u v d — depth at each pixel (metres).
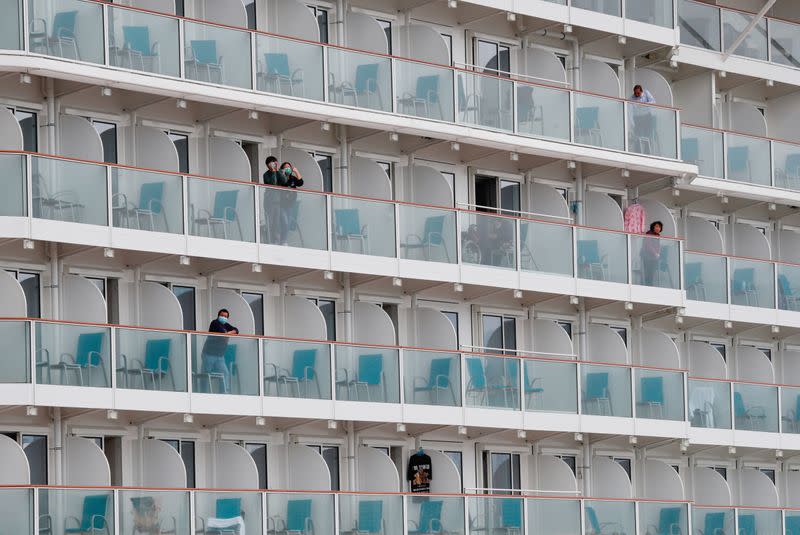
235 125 59.62
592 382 64.06
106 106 56.94
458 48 65.12
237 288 59.00
